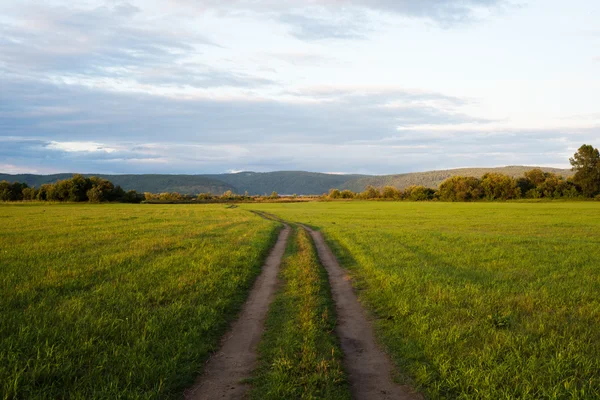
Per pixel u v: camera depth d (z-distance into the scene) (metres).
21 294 10.45
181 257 16.70
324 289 12.17
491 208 71.88
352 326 9.01
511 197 110.19
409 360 7.09
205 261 15.86
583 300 10.36
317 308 9.91
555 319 8.84
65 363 6.46
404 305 9.92
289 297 11.09
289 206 96.31
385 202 121.56
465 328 8.30
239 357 7.23
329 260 18.00
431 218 48.53
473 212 60.78
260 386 6.12
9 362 6.34
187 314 9.27
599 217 47.25
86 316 8.61
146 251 18.03
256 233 27.25
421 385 6.18
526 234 29.23
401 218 48.84
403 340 7.92
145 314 9.05
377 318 9.55
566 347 7.19
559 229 33.34
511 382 6.07
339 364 6.77
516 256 17.61
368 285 12.78
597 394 5.61
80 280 12.30
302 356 7.03
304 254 18.39
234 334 8.41
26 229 28.44
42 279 12.29
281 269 15.47
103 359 6.63
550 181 108.44
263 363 6.90
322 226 37.03
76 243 20.62
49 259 15.96
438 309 9.64
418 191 127.94
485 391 5.76
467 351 7.24
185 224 34.56
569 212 56.84
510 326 8.47
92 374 6.17
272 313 9.77
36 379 5.92
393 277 12.85
